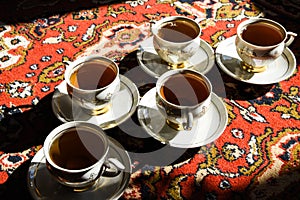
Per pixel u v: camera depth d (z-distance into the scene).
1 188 0.72
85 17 1.02
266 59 0.82
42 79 0.88
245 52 0.83
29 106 0.83
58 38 0.97
